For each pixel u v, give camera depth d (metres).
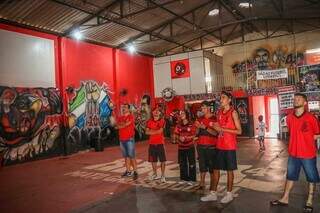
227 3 16.55
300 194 5.81
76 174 9.19
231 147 5.43
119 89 18.16
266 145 14.67
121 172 9.05
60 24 13.80
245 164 9.38
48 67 13.84
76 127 14.98
